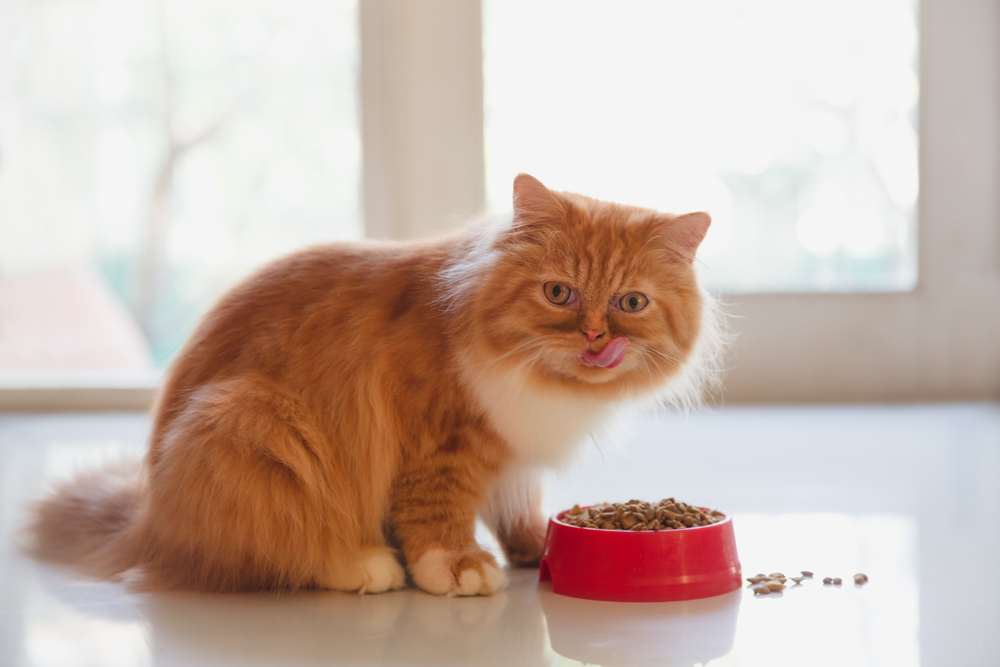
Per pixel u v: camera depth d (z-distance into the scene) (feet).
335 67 12.90
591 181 12.15
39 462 9.37
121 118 13.55
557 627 5.08
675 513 5.91
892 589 5.59
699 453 9.49
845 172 12.07
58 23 13.30
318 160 13.12
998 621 5.05
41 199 13.62
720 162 12.14
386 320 5.82
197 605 5.52
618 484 8.34
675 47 12.04
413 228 11.84
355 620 5.24
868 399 11.93
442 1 11.59
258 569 5.64
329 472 5.71
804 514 7.23
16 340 13.74
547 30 11.99
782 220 12.18
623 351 5.54
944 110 11.55
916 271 11.78
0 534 7.04
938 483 8.02
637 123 12.11
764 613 5.26
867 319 11.83
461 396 5.66
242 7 13.04
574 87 12.05
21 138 13.48
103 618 5.32
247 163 13.41
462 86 11.69
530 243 5.67
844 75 11.96
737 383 12.01
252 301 6.11
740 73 12.05
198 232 13.71
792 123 12.07
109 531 6.41
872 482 8.11
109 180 13.67
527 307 5.54
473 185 11.80
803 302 11.85
